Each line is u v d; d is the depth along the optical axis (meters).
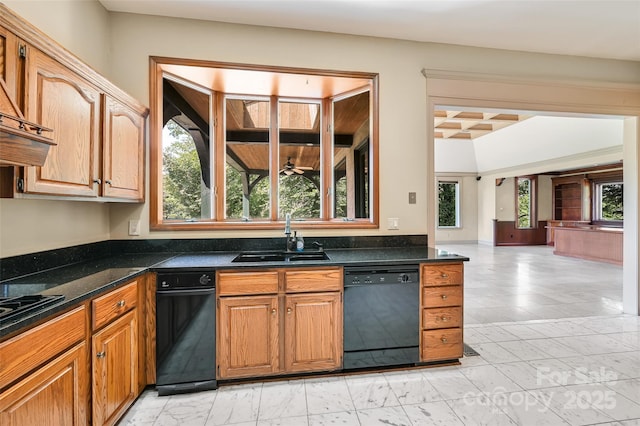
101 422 1.47
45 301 1.22
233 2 2.22
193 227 2.49
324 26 2.52
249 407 1.79
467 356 2.39
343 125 3.02
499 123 6.50
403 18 2.40
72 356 1.29
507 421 1.67
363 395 1.91
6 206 1.54
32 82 1.31
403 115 2.73
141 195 2.29
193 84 2.70
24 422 1.06
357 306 2.10
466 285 4.68
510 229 9.73
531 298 4.00
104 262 2.05
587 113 3.03
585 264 6.41
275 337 2.00
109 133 1.85
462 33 2.61
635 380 2.04
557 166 6.97
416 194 2.77
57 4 1.82
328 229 2.67
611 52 2.92
